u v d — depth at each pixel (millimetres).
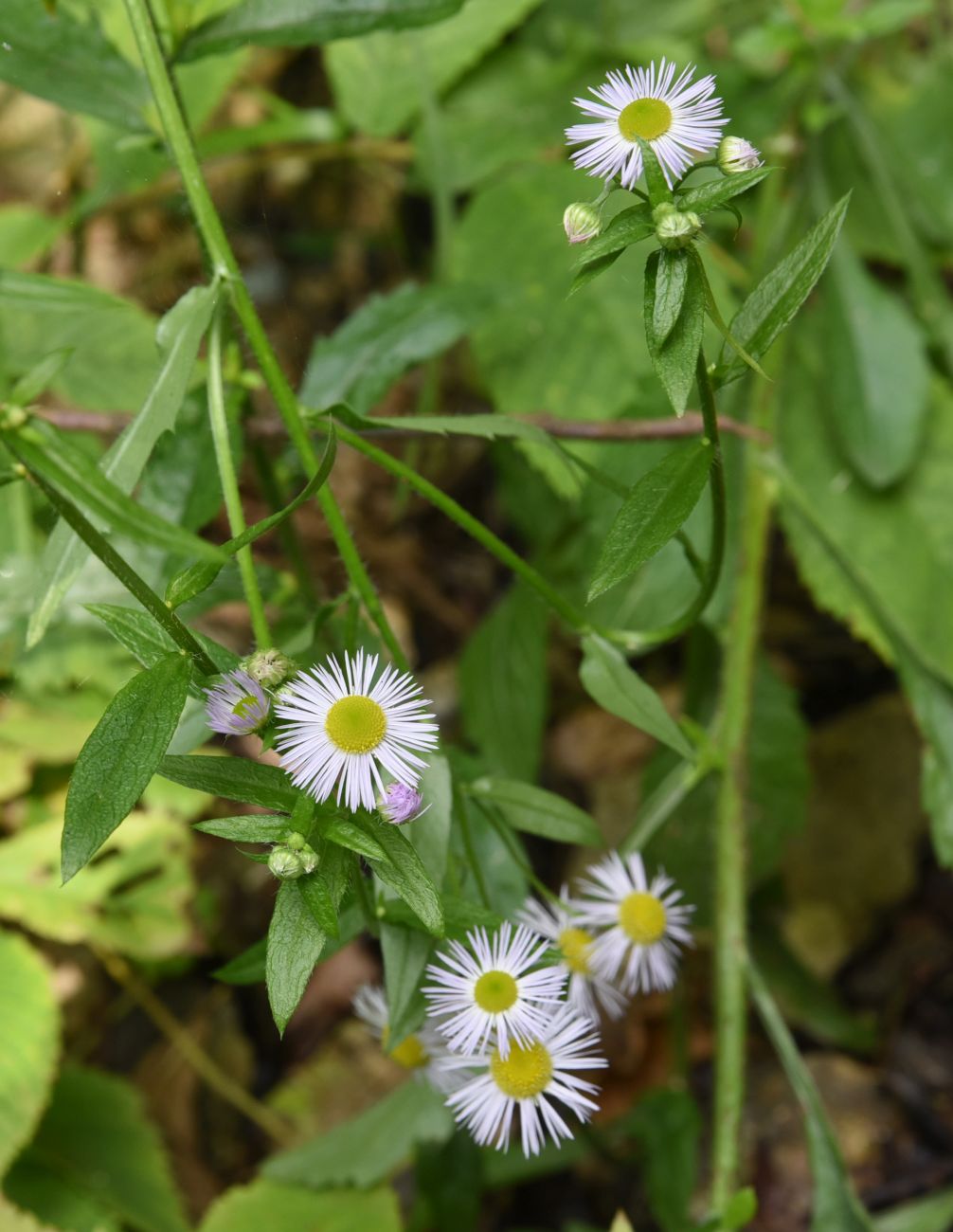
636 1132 330
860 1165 395
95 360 378
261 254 509
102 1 368
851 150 421
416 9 278
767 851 381
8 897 346
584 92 419
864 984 428
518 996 221
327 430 256
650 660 467
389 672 209
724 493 232
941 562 371
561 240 383
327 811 204
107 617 211
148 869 354
